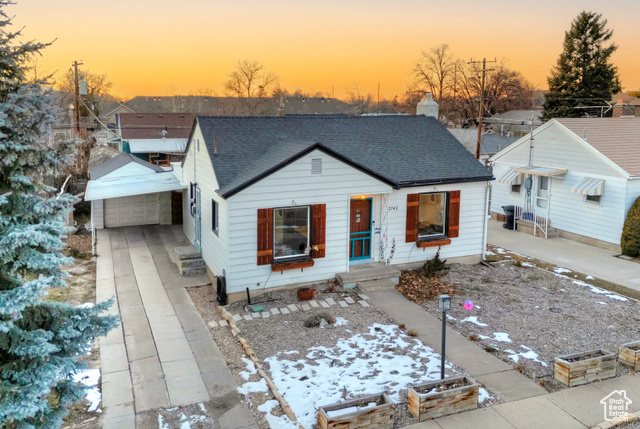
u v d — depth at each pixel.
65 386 7.93
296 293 15.48
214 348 12.12
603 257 20.34
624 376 10.97
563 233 23.67
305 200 15.38
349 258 17.06
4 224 7.18
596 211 21.83
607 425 9.10
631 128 24.11
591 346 12.27
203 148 17.47
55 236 7.43
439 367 11.15
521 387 10.41
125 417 9.31
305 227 15.72
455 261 18.70
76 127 35.38
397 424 9.13
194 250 18.06
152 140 48.38
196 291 15.98
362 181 16.12
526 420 9.28
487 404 9.80
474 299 15.32
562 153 23.38
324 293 15.50
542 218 24.75
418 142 19.86
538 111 69.88
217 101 88.50
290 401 9.82
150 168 24.97
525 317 14.03
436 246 18.25
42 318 7.84
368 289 15.81
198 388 10.34
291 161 14.88
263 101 89.19
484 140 46.78
